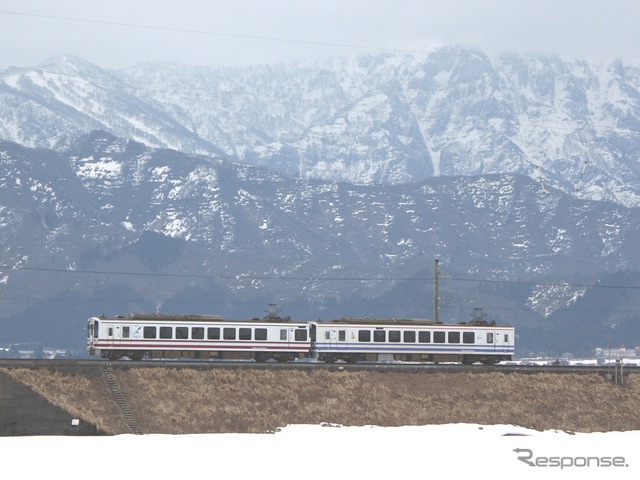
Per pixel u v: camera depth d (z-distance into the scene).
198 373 180.25
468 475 145.88
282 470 144.00
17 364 171.75
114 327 189.75
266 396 178.62
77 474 137.88
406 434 170.50
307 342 197.88
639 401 196.50
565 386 196.00
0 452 148.38
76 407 165.75
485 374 195.38
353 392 184.00
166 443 157.00
